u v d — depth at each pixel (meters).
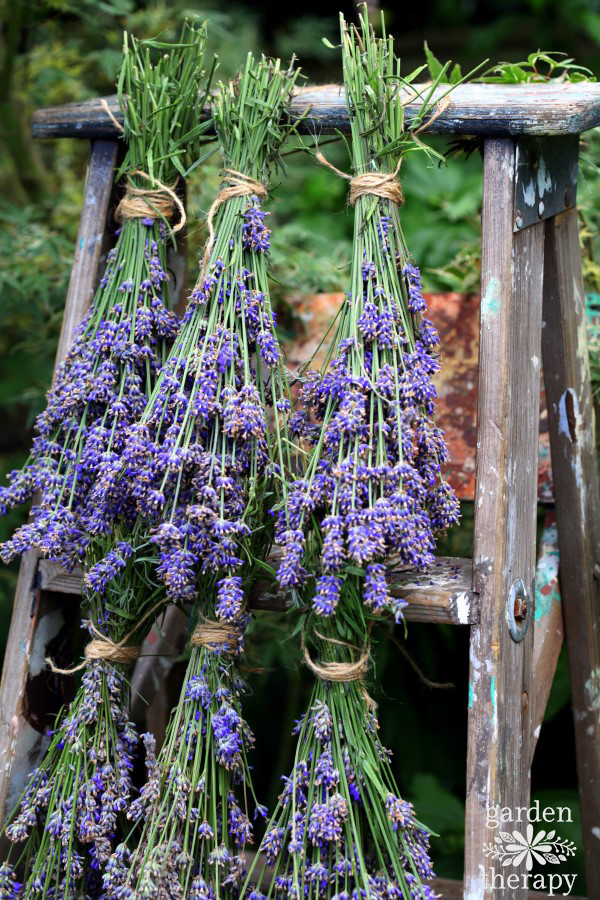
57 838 0.83
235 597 0.77
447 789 1.25
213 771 0.79
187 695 0.80
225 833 0.79
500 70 0.92
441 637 1.24
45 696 0.93
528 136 0.81
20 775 0.91
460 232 1.42
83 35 1.51
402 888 0.76
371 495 0.76
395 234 0.81
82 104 0.94
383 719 1.28
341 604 0.77
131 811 0.80
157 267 0.86
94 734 0.84
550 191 0.85
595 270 1.12
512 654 0.80
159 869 0.77
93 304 0.88
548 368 0.93
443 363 1.03
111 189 0.94
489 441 0.79
